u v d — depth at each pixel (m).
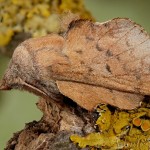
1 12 0.20
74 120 0.14
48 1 0.19
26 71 0.14
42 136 0.14
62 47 0.14
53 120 0.15
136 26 0.14
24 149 0.15
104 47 0.14
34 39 0.14
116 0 0.24
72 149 0.14
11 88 0.14
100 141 0.14
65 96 0.14
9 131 0.24
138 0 0.24
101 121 0.14
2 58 0.22
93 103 0.14
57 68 0.14
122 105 0.14
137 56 0.14
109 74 0.14
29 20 0.19
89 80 0.14
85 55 0.14
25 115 0.25
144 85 0.14
